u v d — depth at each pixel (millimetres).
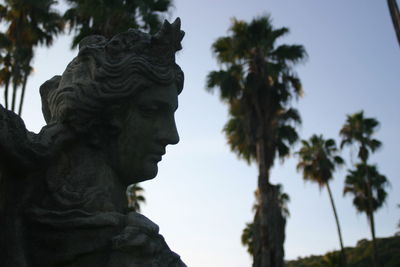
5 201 1944
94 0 9914
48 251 1983
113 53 2188
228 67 14312
